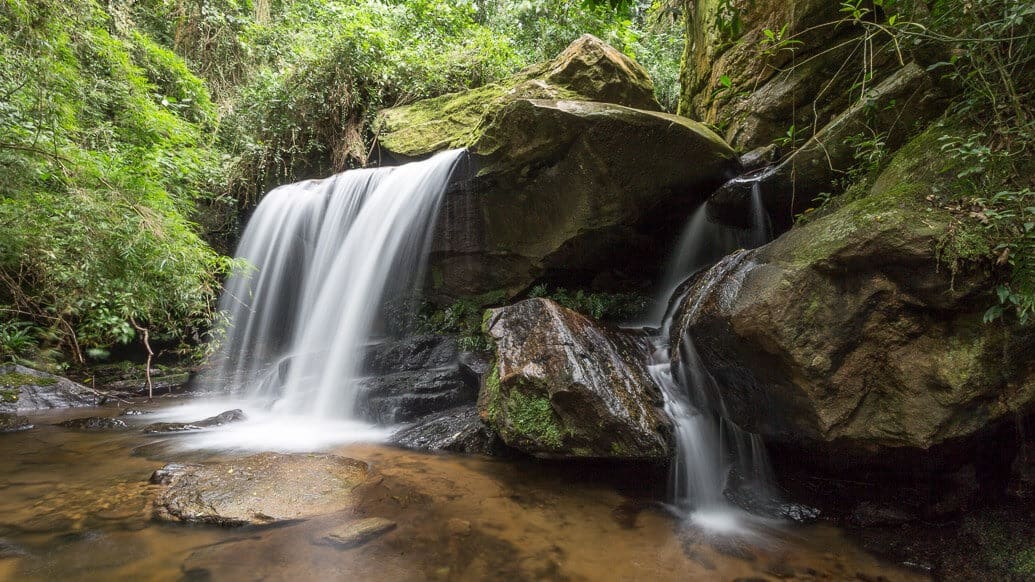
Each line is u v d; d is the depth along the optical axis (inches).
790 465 134.4
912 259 101.0
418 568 98.7
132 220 223.3
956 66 127.3
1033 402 99.0
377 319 291.1
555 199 235.5
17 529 111.5
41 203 217.9
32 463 158.2
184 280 254.2
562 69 272.2
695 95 304.0
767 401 124.8
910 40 142.6
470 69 385.1
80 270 226.5
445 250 282.5
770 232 200.5
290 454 168.2
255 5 513.3
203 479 140.4
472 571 98.1
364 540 109.3
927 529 110.1
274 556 101.7
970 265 97.2
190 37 469.7
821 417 109.7
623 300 247.4
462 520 120.6
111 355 305.9
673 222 232.7
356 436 201.9
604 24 398.0
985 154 106.5
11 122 215.0
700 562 103.4
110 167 244.7
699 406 155.6
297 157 394.9
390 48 396.5
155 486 137.8
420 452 175.8
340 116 385.7
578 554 106.1
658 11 438.3
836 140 170.2
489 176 243.1
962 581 92.6
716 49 276.5
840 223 114.5
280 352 343.9
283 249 342.3
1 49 208.4
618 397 148.9
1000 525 103.3
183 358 332.2
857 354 108.3
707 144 203.0
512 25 467.2
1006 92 110.6
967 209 105.7
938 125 131.5
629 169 208.5
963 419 100.2
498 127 224.7
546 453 152.9
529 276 264.7
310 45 415.8
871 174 150.3
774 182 184.5
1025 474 108.0
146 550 103.0
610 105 201.9
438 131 324.2
